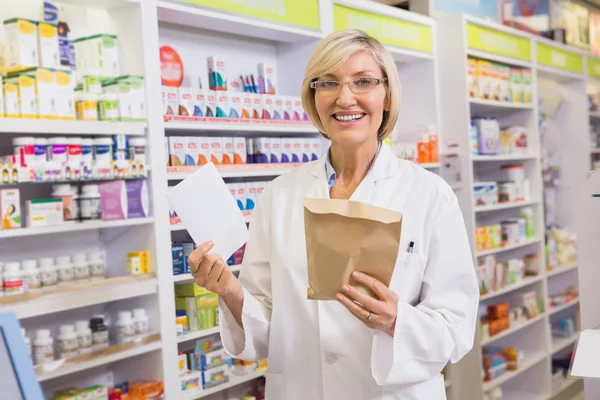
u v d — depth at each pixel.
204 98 3.32
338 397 1.80
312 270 1.51
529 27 6.51
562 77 6.54
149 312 3.05
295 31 3.67
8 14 2.83
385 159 1.93
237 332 1.90
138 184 2.96
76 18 3.03
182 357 3.26
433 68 4.86
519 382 5.76
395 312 1.53
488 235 5.07
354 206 1.47
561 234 6.47
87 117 2.80
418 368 1.68
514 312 5.43
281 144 3.73
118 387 3.03
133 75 2.96
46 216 2.66
